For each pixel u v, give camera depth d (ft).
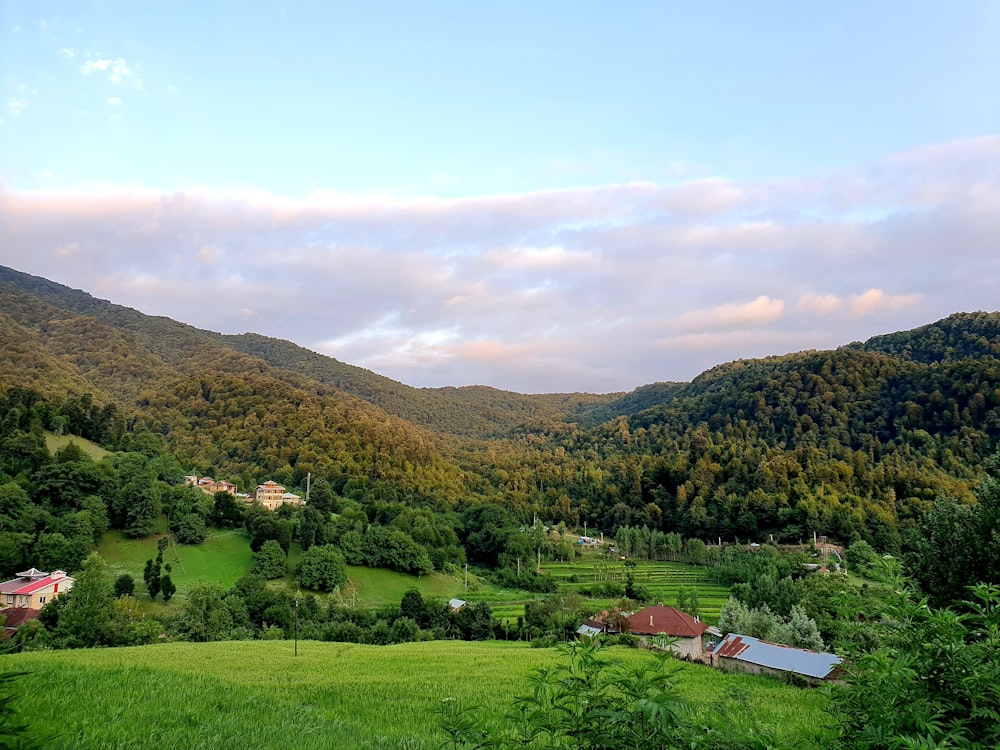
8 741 19.66
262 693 50.06
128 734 31.30
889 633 21.52
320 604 253.03
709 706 39.11
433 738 37.32
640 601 271.28
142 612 187.11
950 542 68.44
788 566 279.69
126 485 307.58
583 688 20.21
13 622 174.81
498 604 279.90
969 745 17.20
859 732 18.60
